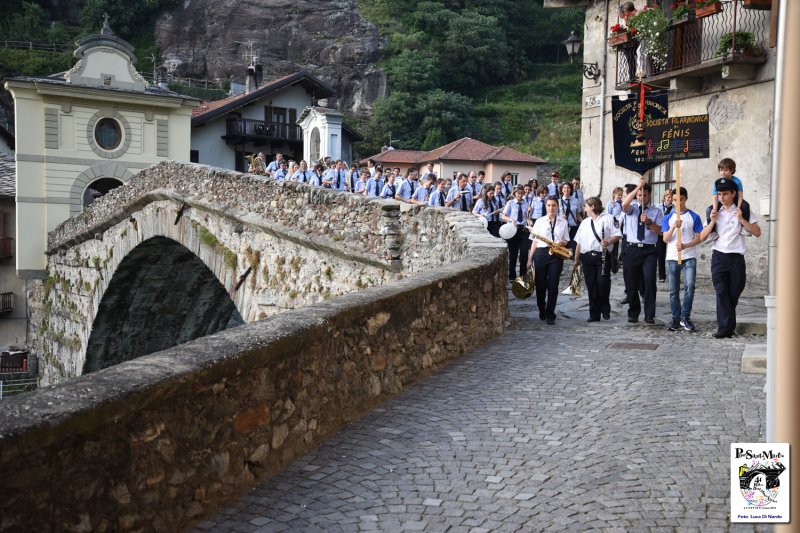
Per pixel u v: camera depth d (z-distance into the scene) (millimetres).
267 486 4387
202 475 3963
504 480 4461
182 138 33469
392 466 4703
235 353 4215
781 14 3527
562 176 51281
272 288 15508
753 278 13742
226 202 17203
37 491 2994
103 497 3316
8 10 77312
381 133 67188
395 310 6449
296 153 42531
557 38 85500
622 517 3895
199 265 23547
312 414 5090
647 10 15414
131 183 22500
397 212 12484
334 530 3820
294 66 76500
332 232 13773
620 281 15250
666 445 4973
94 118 31547
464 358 7801
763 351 7176
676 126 9234
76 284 27531
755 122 13750
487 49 78562
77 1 81312
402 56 73625
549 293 10117
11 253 32062
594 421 5570
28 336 32188
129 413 3428
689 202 15438
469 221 10930
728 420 5465
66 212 31266
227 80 75312
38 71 67688
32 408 3125
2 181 34719
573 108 71688
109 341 27047
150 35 79125
